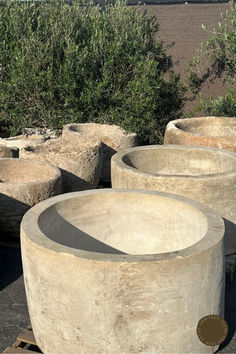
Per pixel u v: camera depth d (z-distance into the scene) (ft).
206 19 24.86
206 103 23.99
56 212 10.65
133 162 15.08
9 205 13.94
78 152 16.34
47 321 8.91
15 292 11.88
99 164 17.04
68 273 8.30
